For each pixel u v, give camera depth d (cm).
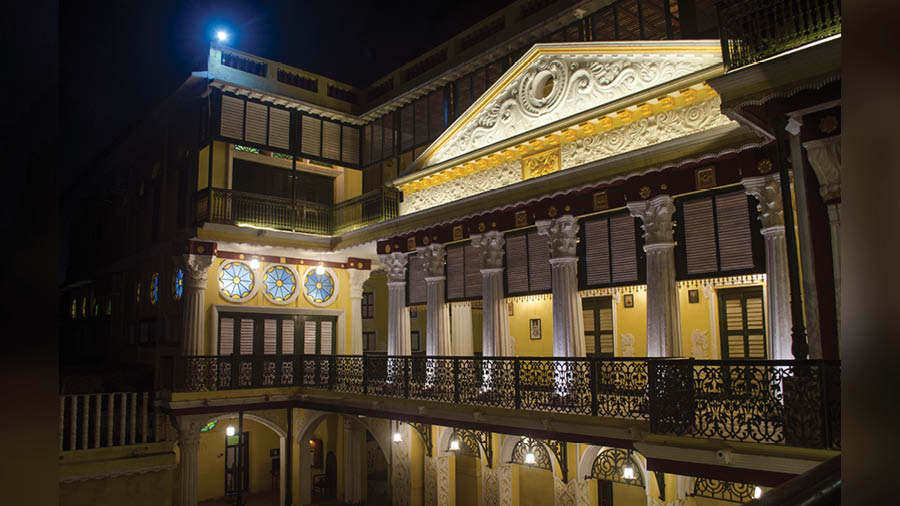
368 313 2484
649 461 855
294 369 1844
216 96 1850
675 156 1130
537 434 1100
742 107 803
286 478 1822
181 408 1633
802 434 713
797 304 761
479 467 1552
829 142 745
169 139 2103
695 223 1138
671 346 1112
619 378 994
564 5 1519
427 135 1922
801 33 767
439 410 1294
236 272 1900
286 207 1953
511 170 1476
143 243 2219
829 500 136
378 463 2272
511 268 1461
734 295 1203
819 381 706
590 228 1306
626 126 1248
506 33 1678
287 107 2008
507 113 1503
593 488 1176
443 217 1589
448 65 1858
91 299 2758
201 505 1980
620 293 1388
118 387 1858
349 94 2183
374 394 1519
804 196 782
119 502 1334
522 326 1620
